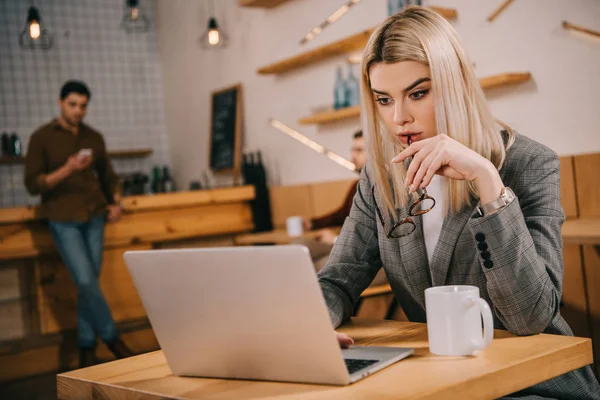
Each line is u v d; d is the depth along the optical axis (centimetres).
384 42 136
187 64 645
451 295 111
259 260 100
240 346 107
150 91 685
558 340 118
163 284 111
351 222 161
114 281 484
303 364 102
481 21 367
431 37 133
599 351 321
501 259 120
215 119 602
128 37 673
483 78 350
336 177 479
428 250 149
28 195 604
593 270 321
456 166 123
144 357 133
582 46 321
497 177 122
